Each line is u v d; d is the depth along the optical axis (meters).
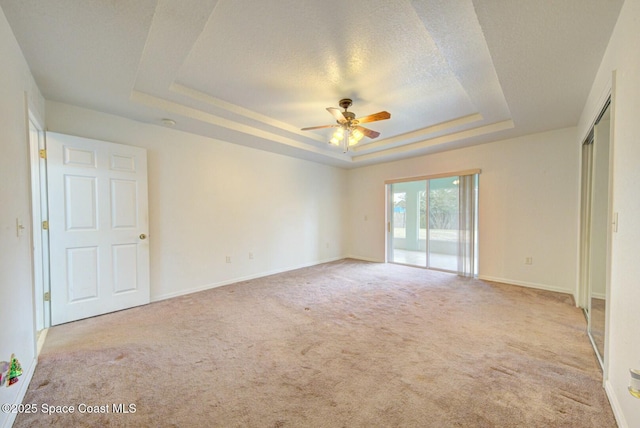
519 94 2.54
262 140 4.11
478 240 4.45
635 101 1.35
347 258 6.36
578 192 3.21
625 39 1.47
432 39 1.94
